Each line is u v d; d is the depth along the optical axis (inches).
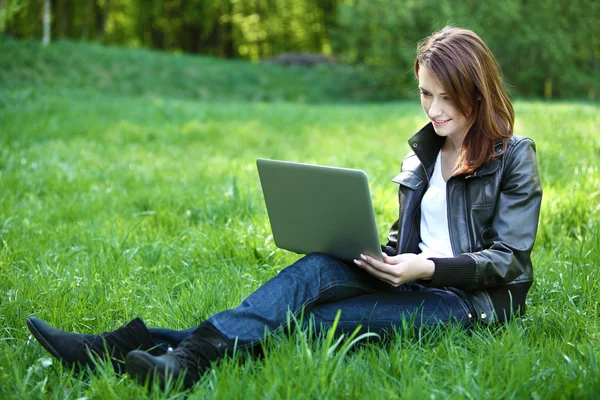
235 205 222.2
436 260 106.0
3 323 128.0
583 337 113.9
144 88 882.1
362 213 103.3
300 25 1469.0
